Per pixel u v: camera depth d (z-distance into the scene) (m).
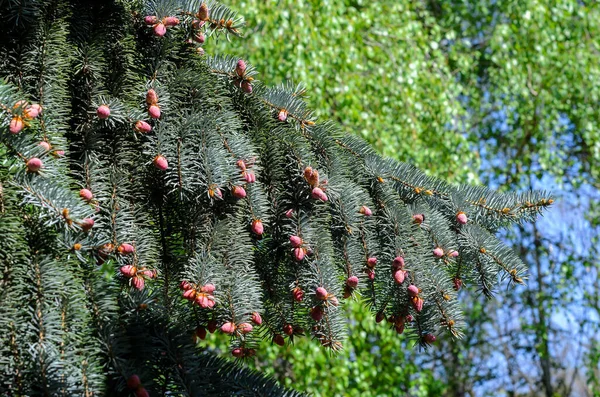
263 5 3.64
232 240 1.54
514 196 1.74
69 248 1.43
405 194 1.71
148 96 1.53
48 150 1.43
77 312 1.41
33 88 1.49
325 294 1.53
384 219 1.65
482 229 1.70
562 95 4.89
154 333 1.51
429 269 1.64
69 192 1.40
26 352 1.37
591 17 5.10
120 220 1.48
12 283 1.39
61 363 1.37
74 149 1.54
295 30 3.65
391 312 1.65
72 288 1.42
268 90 1.66
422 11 5.11
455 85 4.46
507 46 4.71
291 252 1.58
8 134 1.40
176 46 1.62
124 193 1.51
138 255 1.49
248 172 1.54
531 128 5.15
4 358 1.36
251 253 1.56
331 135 1.68
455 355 5.66
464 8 5.22
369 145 1.71
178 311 1.58
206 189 1.51
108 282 1.50
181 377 1.49
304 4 3.77
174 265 1.58
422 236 1.65
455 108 4.20
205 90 1.59
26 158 1.40
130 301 1.52
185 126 1.53
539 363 5.80
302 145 1.61
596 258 5.21
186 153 1.53
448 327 1.64
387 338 3.78
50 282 1.40
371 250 1.63
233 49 3.63
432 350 5.62
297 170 1.60
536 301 5.43
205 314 1.56
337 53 3.80
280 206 1.60
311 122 1.65
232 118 1.58
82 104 1.54
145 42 1.62
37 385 1.36
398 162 1.73
